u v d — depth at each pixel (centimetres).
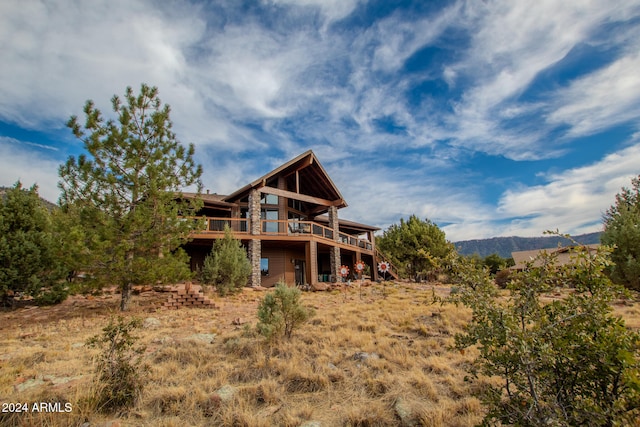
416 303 1086
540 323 271
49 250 1062
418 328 744
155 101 1088
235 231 1780
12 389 440
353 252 2531
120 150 1019
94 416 385
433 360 531
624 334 242
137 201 1040
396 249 2594
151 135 1074
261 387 456
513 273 302
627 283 1239
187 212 1127
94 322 865
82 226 944
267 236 1809
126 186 1031
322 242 2002
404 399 417
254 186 1833
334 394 447
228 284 1354
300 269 2333
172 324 840
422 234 2489
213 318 926
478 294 292
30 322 877
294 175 2373
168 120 1109
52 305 1109
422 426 359
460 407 390
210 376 506
